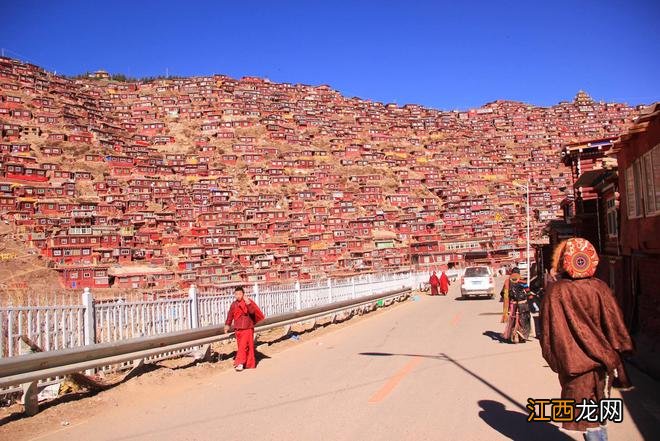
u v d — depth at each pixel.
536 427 6.77
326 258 111.38
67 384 9.40
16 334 8.53
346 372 10.77
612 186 19.50
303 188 140.38
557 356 5.04
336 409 7.83
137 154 139.88
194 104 176.38
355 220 124.44
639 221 13.95
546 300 5.19
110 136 142.50
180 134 161.25
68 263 83.94
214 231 109.69
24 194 104.31
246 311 11.98
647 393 8.75
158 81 192.75
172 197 120.88
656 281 13.05
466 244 112.38
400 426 6.88
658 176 12.44
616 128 185.88
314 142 170.12
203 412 8.03
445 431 6.64
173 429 7.16
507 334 14.59
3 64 151.25
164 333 11.02
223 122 166.50
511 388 9.02
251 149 153.00
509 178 159.25
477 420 7.12
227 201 122.94
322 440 6.38
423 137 186.12
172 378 10.73
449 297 38.16
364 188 142.38
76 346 9.30
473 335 16.31
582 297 5.02
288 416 7.54
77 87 172.25
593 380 4.96
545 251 41.56
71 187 110.62
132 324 11.17
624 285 16.22
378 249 114.00
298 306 19.64
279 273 99.38
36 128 131.00
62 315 9.42
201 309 13.76
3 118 131.25
